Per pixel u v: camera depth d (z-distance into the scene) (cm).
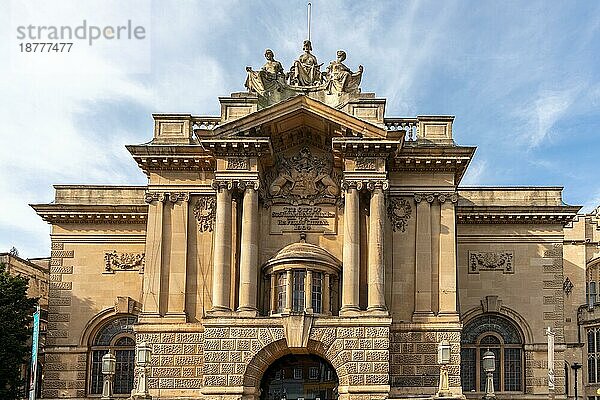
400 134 5031
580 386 7450
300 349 4938
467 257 6094
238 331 4919
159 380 5044
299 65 5497
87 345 5872
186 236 5278
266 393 5112
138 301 5881
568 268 7725
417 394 4981
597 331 7531
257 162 5138
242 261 5038
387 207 5284
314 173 5388
